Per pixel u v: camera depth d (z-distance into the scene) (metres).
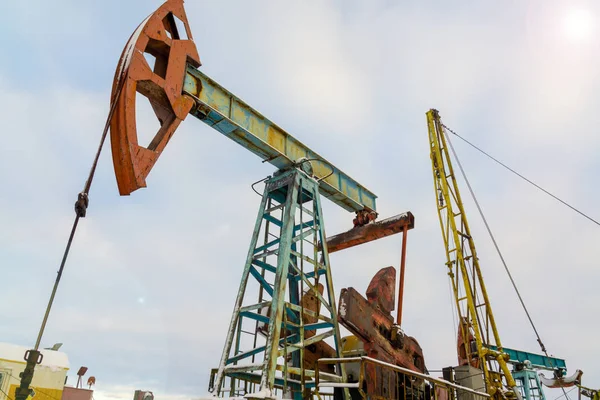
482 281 19.73
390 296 12.09
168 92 9.73
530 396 22.91
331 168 14.59
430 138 23.25
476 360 18.83
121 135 8.48
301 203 12.06
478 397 13.38
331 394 10.29
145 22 9.66
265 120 12.38
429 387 12.06
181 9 10.79
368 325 10.62
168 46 10.12
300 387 10.56
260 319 10.59
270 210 12.35
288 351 9.76
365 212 15.68
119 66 9.20
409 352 12.13
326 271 11.91
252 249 11.64
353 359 6.96
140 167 8.64
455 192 21.75
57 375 19.05
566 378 24.81
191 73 10.73
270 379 8.86
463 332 19.44
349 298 10.27
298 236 11.67
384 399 8.40
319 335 10.65
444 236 21.11
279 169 12.91
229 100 11.52
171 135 9.70
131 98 8.77
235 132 11.52
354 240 15.38
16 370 18.41
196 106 10.54
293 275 12.28
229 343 10.20
